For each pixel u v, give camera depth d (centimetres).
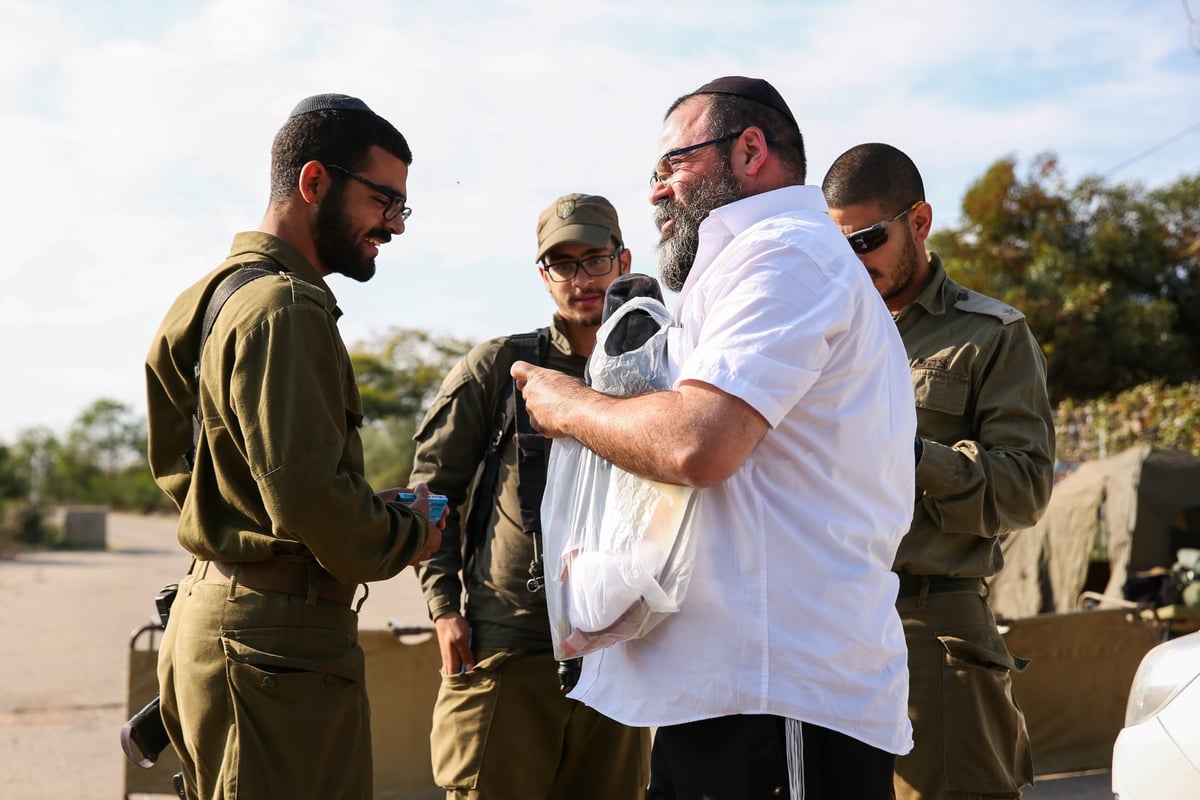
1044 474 313
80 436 9244
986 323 327
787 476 213
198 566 270
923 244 338
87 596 1703
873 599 219
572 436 225
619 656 226
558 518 236
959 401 323
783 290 209
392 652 522
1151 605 705
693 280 229
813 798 211
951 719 313
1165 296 2138
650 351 225
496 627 349
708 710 211
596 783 358
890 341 230
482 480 367
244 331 246
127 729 283
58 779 587
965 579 321
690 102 243
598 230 364
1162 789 276
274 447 240
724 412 201
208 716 254
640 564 214
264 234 273
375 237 284
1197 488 788
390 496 281
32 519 3291
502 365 370
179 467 277
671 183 243
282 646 254
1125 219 2139
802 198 232
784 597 211
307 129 274
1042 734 579
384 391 3625
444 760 354
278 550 254
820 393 213
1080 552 818
